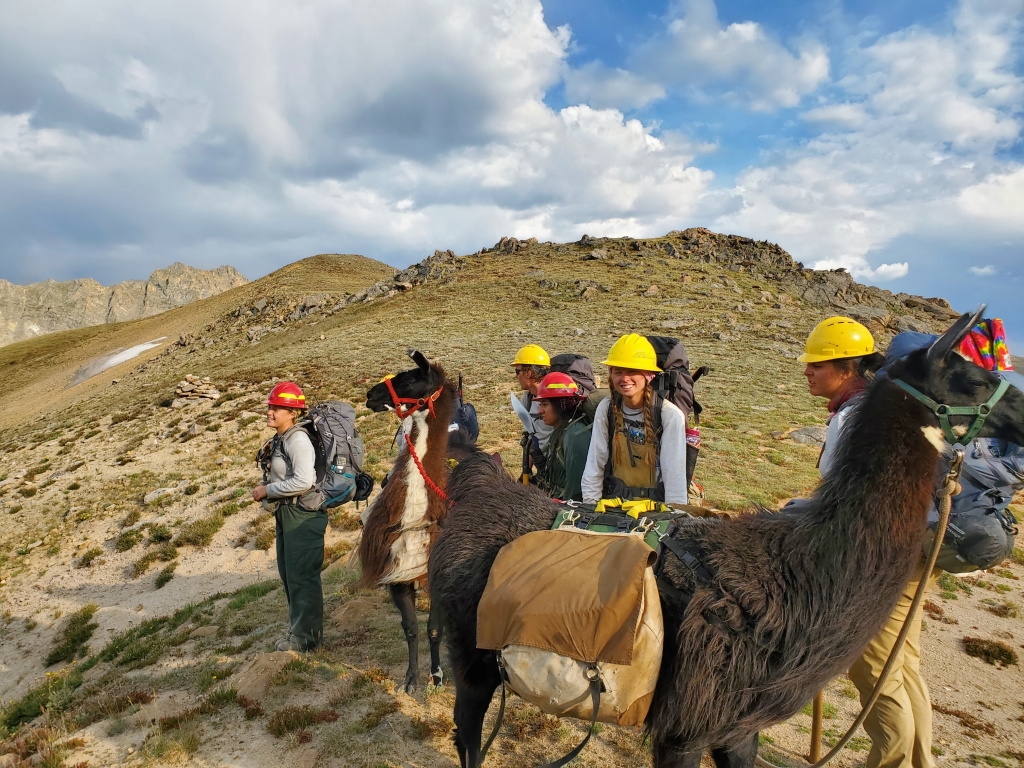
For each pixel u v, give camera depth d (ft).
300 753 13.66
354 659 18.29
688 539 8.79
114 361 215.92
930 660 18.52
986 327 9.52
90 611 35.96
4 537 51.37
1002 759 13.48
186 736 14.28
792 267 232.53
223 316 242.58
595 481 13.20
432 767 13.08
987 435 7.79
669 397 13.56
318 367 100.94
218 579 37.06
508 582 8.66
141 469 62.28
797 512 8.50
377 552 15.64
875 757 10.28
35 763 14.62
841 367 10.77
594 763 12.92
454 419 18.81
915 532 7.69
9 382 223.10
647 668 7.79
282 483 18.38
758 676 7.65
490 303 160.97
